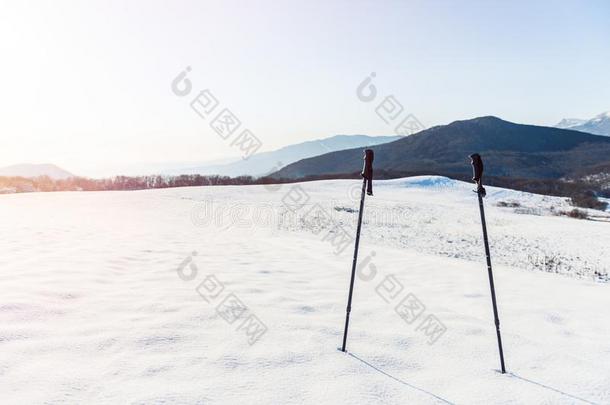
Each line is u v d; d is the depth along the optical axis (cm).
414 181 5622
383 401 328
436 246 1800
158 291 592
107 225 1516
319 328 482
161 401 298
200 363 365
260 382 340
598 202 4541
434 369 396
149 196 3331
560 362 429
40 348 369
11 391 297
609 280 1234
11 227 1268
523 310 628
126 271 714
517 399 346
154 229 1480
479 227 2569
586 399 352
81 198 3058
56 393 299
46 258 765
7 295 496
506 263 1477
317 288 699
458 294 715
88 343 388
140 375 336
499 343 402
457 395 347
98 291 564
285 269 852
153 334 421
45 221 1532
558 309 643
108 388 312
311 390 335
